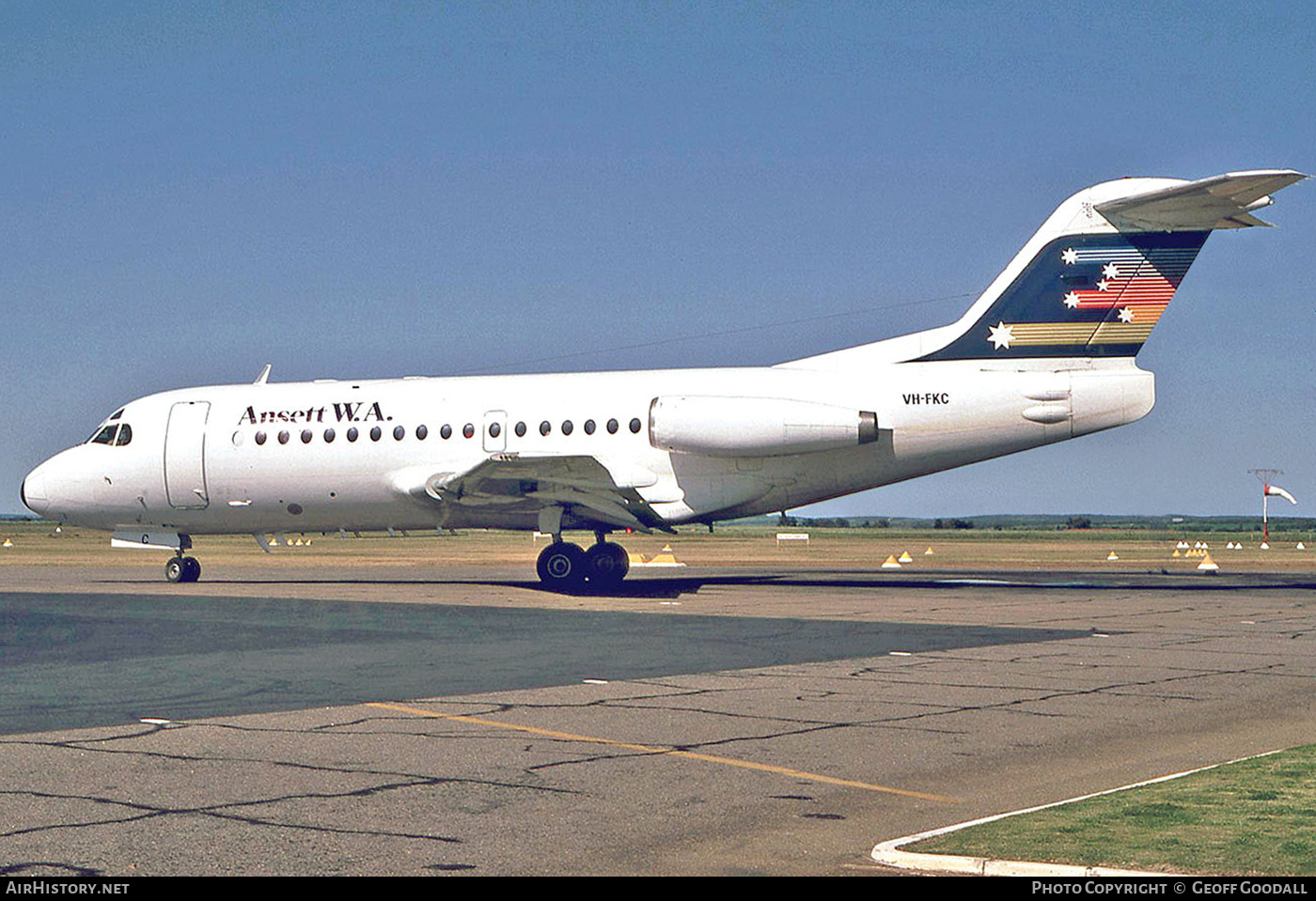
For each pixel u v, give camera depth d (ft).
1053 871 42.45
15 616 139.54
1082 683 88.48
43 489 193.36
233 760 61.67
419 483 180.86
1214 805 50.83
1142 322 164.76
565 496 172.04
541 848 46.52
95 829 48.52
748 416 167.22
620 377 180.34
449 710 76.74
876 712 76.33
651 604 155.02
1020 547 461.37
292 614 142.51
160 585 195.21
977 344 168.96
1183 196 154.71
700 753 64.13
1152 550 419.95
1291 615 140.05
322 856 45.14
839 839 48.19
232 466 186.50
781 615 139.33
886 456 170.30
